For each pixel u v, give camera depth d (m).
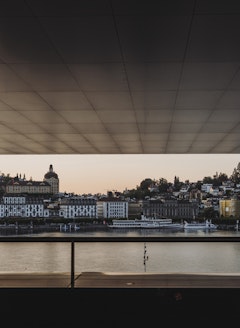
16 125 13.26
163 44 6.94
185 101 10.52
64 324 5.71
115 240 5.26
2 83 9.04
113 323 5.70
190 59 7.62
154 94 9.89
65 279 6.26
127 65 7.95
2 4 5.55
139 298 5.71
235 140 15.99
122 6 5.63
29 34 6.54
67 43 6.90
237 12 5.78
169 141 16.17
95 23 6.15
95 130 14.05
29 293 5.74
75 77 8.62
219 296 5.66
